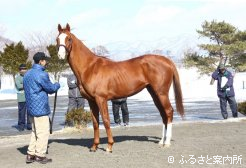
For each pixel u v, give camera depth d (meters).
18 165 8.45
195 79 56.53
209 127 13.20
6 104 28.97
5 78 64.81
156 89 9.50
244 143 9.90
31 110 8.49
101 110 9.20
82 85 9.30
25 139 12.37
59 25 9.14
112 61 9.52
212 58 49.97
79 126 13.61
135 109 23.33
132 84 9.40
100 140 11.31
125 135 12.06
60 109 23.91
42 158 8.52
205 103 26.39
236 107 15.84
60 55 8.91
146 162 8.09
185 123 14.59
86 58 9.27
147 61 9.54
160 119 18.03
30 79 8.43
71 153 9.39
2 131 14.98
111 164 8.04
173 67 9.67
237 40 50.62
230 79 15.71
